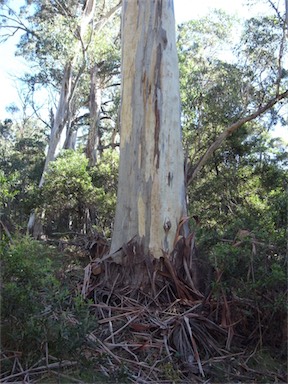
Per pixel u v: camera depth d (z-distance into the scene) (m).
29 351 4.32
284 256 5.64
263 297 5.24
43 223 15.73
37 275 4.76
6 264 4.57
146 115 7.27
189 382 4.59
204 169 16.31
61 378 4.27
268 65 15.47
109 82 27.12
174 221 6.91
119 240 7.02
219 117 15.57
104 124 30.19
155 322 5.55
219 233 7.68
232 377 4.74
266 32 15.13
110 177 17.12
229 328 5.36
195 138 15.76
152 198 6.92
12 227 9.88
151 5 7.65
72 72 20.75
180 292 6.22
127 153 7.34
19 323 4.33
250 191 16.00
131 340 5.33
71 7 19.19
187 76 16.11
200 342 5.29
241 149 16.19
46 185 15.26
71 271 7.12
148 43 7.54
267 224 6.81
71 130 25.30
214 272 5.93
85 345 4.85
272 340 5.41
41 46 18.92
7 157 28.55
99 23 21.02
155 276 6.45
